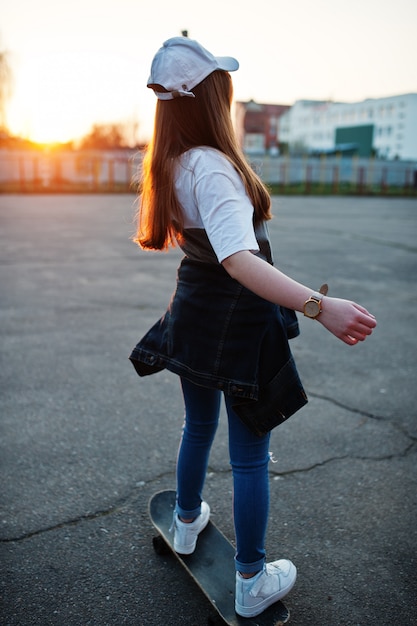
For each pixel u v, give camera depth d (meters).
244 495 1.73
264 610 1.79
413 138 70.81
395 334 5.00
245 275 1.43
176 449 2.93
